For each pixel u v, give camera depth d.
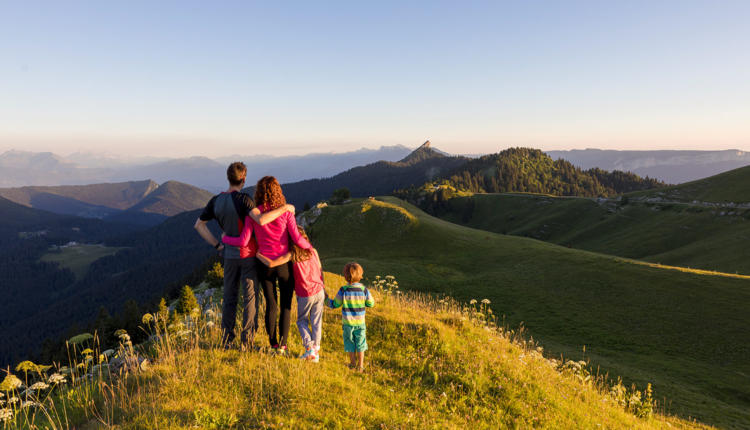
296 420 4.75
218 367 5.84
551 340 34.41
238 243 6.03
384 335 8.54
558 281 49.84
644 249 110.25
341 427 4.79
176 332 7.14
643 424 8.23
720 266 79.06
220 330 7.40
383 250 83.62
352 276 6.86
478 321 11.52
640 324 36.31
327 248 88.56
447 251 79.00
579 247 128.88
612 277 47.62
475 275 60.69
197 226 6.34
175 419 4.46
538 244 76.62
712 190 138.25
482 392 6.85
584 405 7.75
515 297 46.84
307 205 139.25
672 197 142.75
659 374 26.67
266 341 7.25
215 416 4.54
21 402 4.61
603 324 37.31
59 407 5.05
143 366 5.74
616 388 10.23
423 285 53.75
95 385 5.55
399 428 5.07
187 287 38.78
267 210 6.02
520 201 194.25
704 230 110.19
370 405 5.62
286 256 6.26
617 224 138.50
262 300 9.96
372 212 98.88
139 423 4.38
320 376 5.98
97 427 4.41
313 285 6.53
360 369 6.80
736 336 31.92
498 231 172.25
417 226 91.44
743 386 25.19
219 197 6.10
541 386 7.56
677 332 34.06
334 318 9.48
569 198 183.62
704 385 25.30
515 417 6.34
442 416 5.80
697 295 39.62
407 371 7.17
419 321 9.27
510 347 9.78
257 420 4.70
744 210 110.12
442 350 8.02
